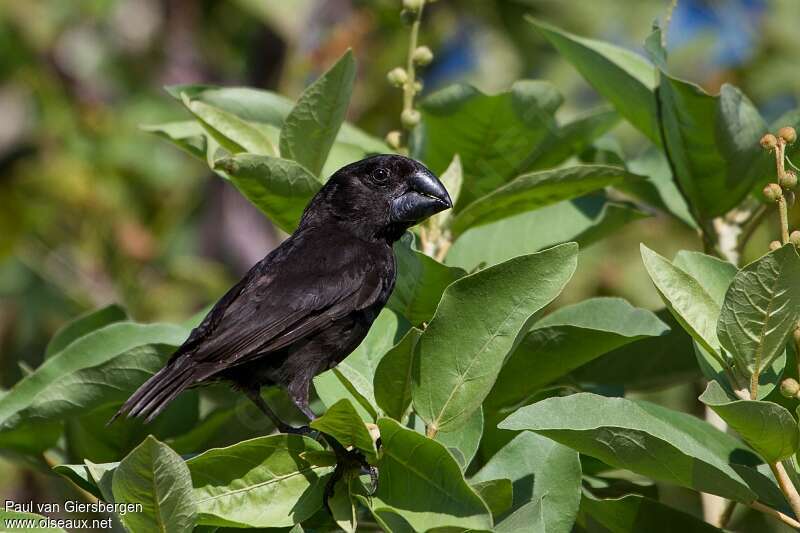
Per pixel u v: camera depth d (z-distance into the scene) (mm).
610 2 18438
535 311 7230
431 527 6586
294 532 7043
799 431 6758
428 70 18469
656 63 9023
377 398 7523
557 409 6980
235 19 20016
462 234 9930
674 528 7977
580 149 10102
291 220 9031
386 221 9539
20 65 19141
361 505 8445
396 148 10102
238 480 7457
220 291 17641
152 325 9359
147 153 18781
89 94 19328
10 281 17750
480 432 7664
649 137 10258
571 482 7473
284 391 9539
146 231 18000
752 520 12516
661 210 10461
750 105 9258
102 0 19250
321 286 8984
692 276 7527
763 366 7109
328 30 18062
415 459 6824
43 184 18062
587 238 9953
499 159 10008
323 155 9164
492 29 18438
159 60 19734
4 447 9648
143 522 6926
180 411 9719
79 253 17797
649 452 6953
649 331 8273
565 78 17844
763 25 17609
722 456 7961
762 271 6859
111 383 8773
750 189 9523
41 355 17156
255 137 9156
